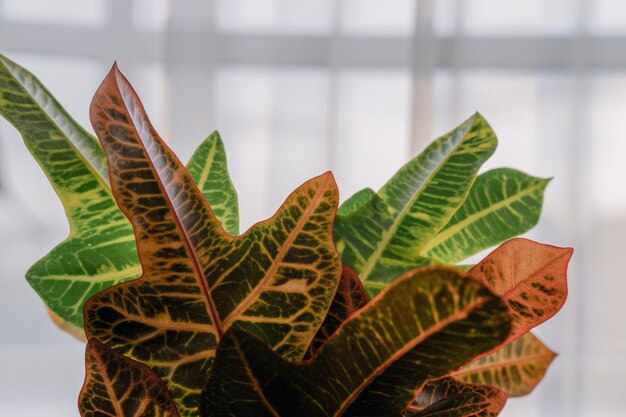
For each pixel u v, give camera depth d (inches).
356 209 27.4
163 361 23.4
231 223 26.5
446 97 156.8
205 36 152.1
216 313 23.3
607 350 159.9
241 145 154.9
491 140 26.4
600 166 160.1
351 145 157.3
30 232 148.7
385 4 156.3
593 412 160.4
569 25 159.2
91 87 151.6
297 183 154.7
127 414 23.2
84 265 25.3
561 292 23.6
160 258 22.8
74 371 153.9
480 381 26.8
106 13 152.2
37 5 150.2
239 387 22.2
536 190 28.3
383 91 157.3
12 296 150.4
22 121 24.0
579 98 158.9
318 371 22.0
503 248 23.8
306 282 23.2
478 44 159.5
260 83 155.2
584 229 160.1
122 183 22.3
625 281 159.8
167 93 152.0
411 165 26.7
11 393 151.4
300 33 155.2
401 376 21.9
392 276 26.3
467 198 28.3
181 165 22.7
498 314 20.2
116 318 23.0
